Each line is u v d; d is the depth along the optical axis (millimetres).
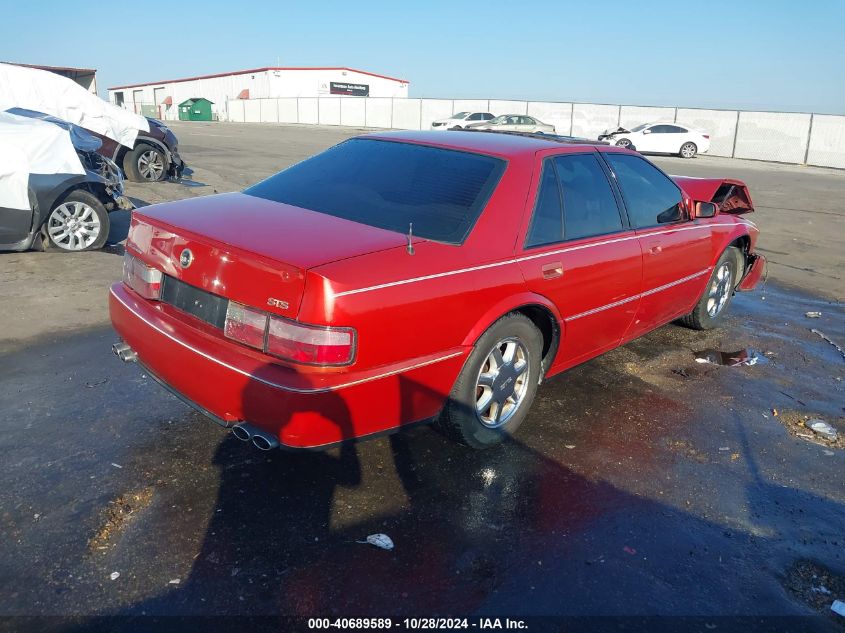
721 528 3051
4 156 6734
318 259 2639
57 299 5766
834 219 13188
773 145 31516
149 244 3168
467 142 3787
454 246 3094
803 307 7055
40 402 3844
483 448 3506
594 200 4012
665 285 4680
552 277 3490
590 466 3510
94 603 2377
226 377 2689
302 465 3324
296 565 2621
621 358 5160
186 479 3152
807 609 2582
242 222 3043
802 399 4582
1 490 2984
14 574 2488
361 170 3658
